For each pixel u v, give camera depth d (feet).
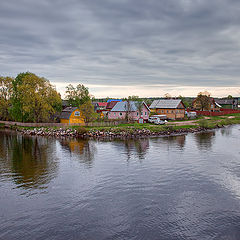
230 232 53.62
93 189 77.71
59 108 265.34
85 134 200.23
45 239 51.85
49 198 71.20
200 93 388.57
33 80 238.89
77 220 59.06
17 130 239.30
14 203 68.18
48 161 112.57
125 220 58.85
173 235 52.75
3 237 52.54
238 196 71.46
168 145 150.92
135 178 87.56
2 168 101.50
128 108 256.32
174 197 71.05
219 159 113.09
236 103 472.44
